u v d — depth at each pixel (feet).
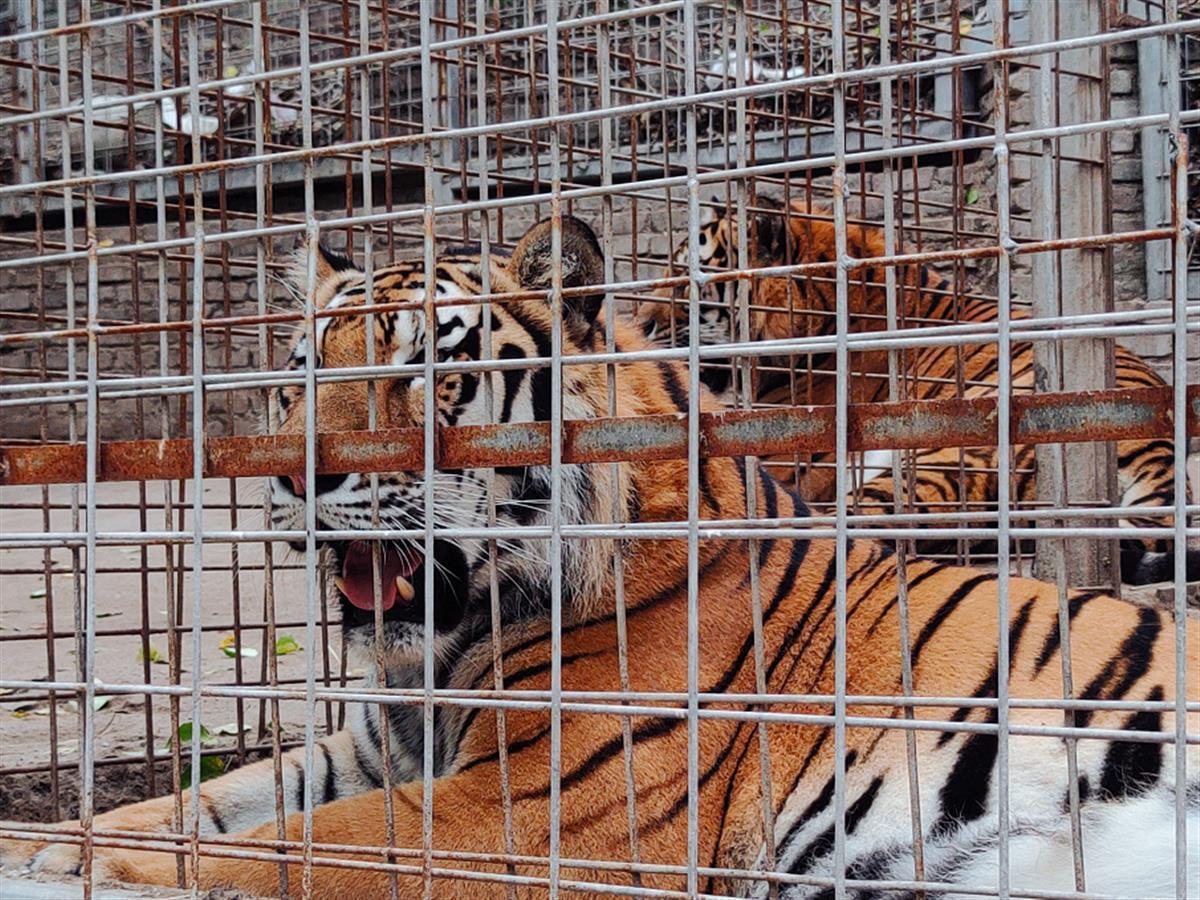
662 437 6.42
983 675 9.18
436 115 20.90
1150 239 5.26
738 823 9.36
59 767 12.92
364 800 9.28
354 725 11.13
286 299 15.30
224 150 11.89
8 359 43.98
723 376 22.08
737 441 6.32
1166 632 9.32
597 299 9.71
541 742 9.20
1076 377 14.96
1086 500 15.24
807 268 5.86
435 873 6.64
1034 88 15.20
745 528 6.64
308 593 6.89
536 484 9.66
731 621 9.66
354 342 9.76
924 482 18.89
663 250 28.89
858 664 9.55
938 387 21.42
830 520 6.18
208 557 26.61
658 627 9.59
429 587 6.68
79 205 23.24
